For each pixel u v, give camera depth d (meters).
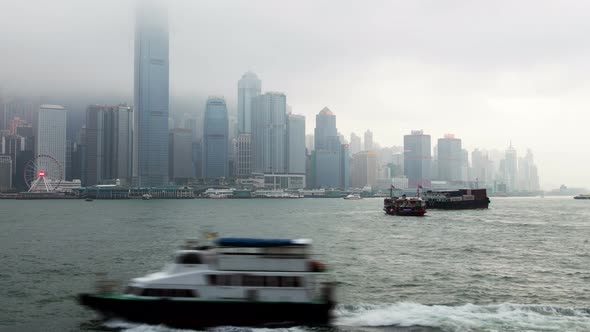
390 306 50.16
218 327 42.44
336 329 43.59
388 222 178.00
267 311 42.41
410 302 54.12
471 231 138.62
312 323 42.91
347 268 75.50
